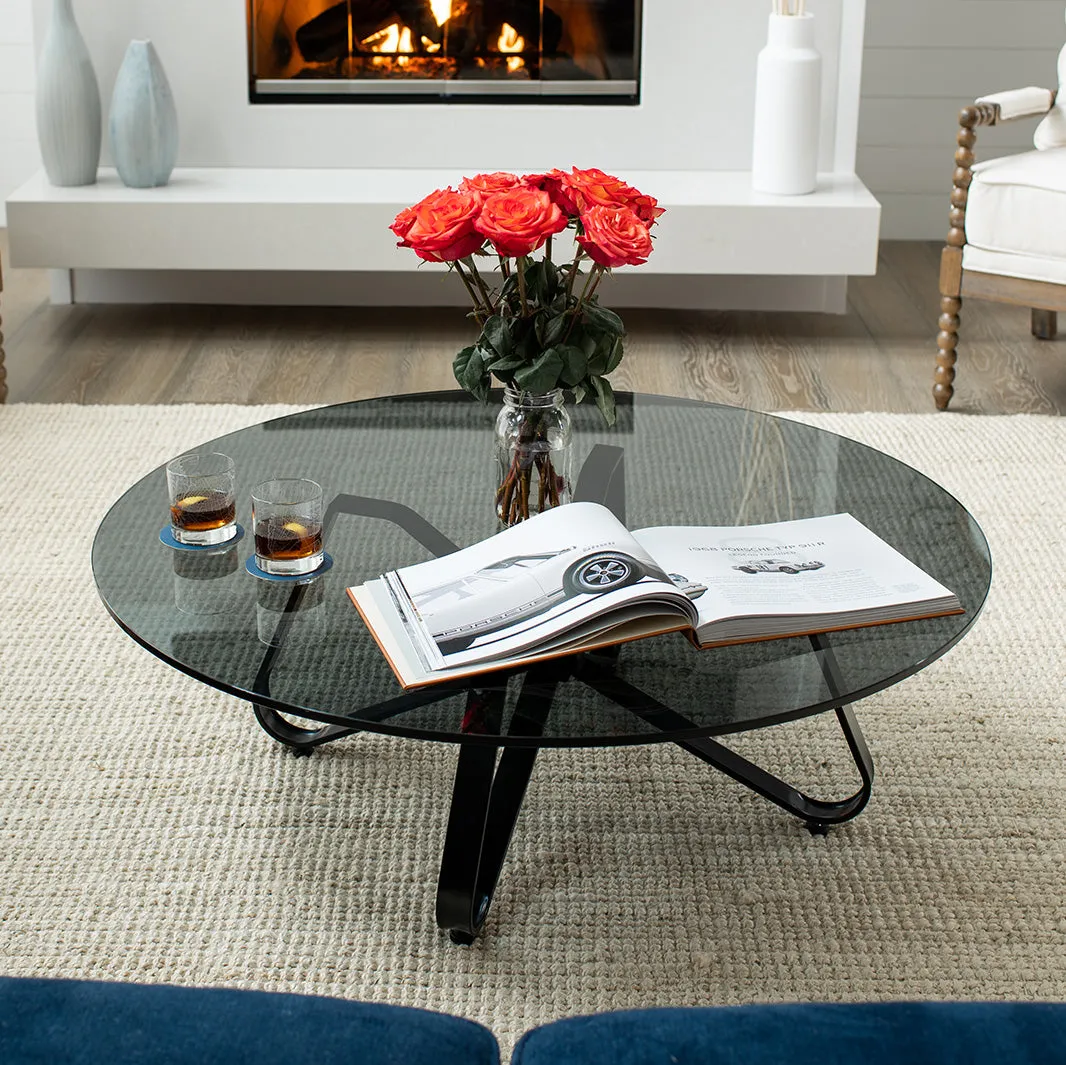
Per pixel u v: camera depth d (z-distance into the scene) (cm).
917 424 273
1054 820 157
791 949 138
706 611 124
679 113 336
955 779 164
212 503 142
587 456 167
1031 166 259
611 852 151
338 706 114
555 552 129
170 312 347
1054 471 251
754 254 312
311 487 141
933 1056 77
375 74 338
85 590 206
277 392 293
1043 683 184
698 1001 131
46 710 175
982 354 319
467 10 334
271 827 155
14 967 134
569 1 331
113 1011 81
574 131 337
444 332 336
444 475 163
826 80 333
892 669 120
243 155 340
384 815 157
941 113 410
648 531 144
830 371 309
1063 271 257
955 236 271
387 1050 79
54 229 312
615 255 132
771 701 115
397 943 138
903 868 149
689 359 316
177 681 183
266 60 336
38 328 332
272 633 126
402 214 141
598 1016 83
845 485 158
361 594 131
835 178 335
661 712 113
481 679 118
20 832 153
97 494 238
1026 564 216
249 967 135
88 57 316
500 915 142
